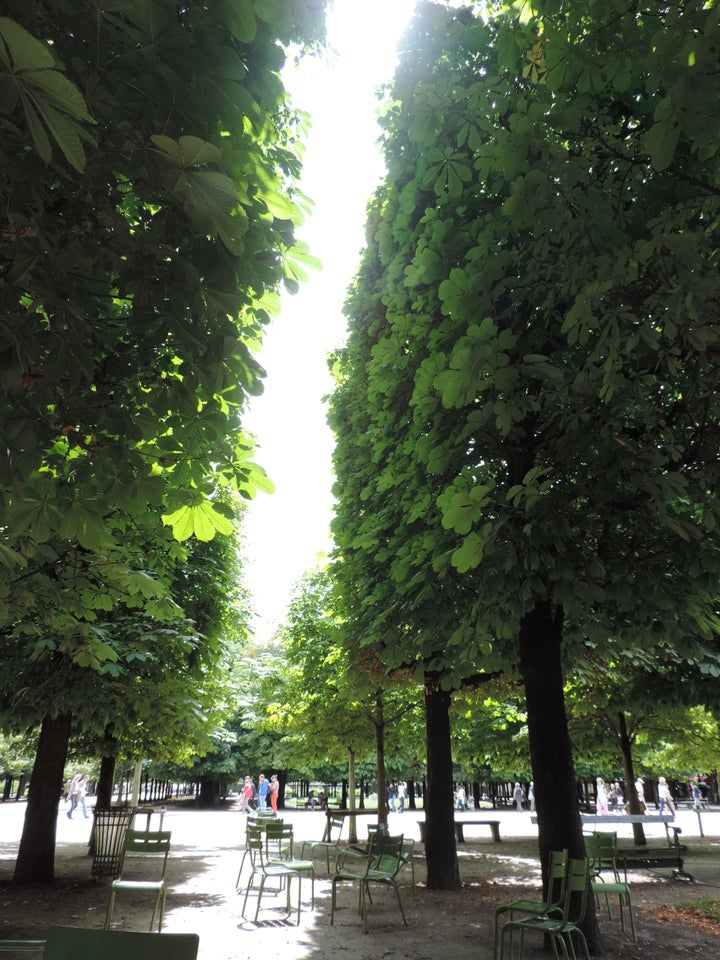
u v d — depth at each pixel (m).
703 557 6.34
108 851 12.05
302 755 18.88
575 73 4.39
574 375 6.15
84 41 2.34
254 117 3.08
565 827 7.17
